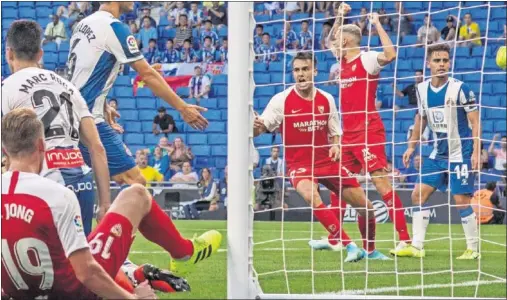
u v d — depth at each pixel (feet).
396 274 31.68
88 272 20.49
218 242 26.81
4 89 25.49
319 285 31.55
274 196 68.80
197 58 89.92
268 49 89.04
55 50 92.07
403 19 89.25
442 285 31.76
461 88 42.34
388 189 42.55
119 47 31.83
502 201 66.54
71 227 20.51
